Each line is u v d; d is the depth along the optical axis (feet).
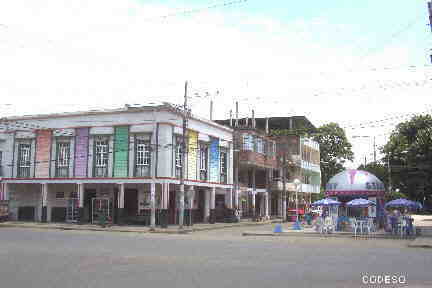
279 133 191.42
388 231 101.60
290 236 98.48
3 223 130.93
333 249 67.31
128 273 42.68
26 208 144.05
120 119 130.41
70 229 115.75
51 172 136.46
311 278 39.93
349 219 108.58
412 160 181.27
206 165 146.61
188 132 136.67
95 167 131.44
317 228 108.27
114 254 58.34
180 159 131.34
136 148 127.44
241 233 107.65
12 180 140.56
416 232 101.60
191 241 81.35
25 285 36.47
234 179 166.61
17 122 142.51
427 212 263.70
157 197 130.41
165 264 48.98
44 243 73.46
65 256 55.77
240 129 166.30
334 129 261.24
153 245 71.82
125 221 131.54
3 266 46.85
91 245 70.74
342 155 262.06
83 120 134.41
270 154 188.34
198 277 40.45
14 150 142.00
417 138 185.47
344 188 115.14
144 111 127.24
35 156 139.44
